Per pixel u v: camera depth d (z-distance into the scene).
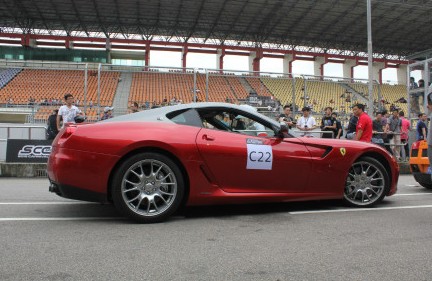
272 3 27.91
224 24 32.28
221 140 4.64
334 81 13.11
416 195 6.74
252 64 36.19
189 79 12.06
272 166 4.79
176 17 30.75
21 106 13.19
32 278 2.80
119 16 30.52
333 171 5.11
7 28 33.56
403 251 3.52
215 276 2.89
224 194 4.60
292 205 5.52
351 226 4.38
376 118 12.02
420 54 15.27
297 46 37.75
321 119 12.04
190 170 4.46
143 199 4.34
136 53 36.16
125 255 3.32
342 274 2.96
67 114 9.30
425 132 11.37
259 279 2.85
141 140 4.29
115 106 12.16
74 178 4.21
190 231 4.09
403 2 27.66
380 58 40.38
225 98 11.92
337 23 32.00
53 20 31.70
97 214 4.83
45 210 5.06
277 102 12.02
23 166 9.48
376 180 5.46
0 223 4.35
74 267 3.03
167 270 2.99
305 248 3.57
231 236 3.93
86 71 11.80
